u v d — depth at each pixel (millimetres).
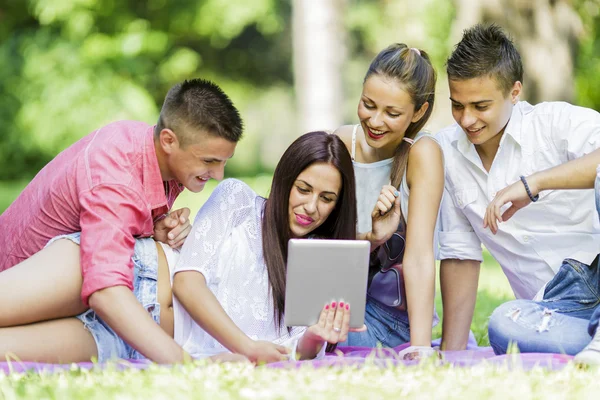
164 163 5711
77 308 5406
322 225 5938
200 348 5734
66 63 25891
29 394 4164
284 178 5723
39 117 25797
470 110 6074
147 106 26250
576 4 18484
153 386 4219
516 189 5844
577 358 4883
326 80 17484
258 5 27125
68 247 5391
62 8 25891
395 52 5953
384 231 5926
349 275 5281
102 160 5539
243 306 5770
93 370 4734
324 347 5582
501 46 6016
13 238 5953
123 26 26625
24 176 26719
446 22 19688
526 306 5633
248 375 4484
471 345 6746
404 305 6309
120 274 5227
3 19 27266
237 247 5812
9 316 5195
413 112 6016
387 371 4578
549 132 6285
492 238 6504
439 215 6715
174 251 5852
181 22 27500
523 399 4133
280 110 31016
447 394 4180
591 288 5676
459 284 6641
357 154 6410
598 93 23141
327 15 17438
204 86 5602
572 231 6285
